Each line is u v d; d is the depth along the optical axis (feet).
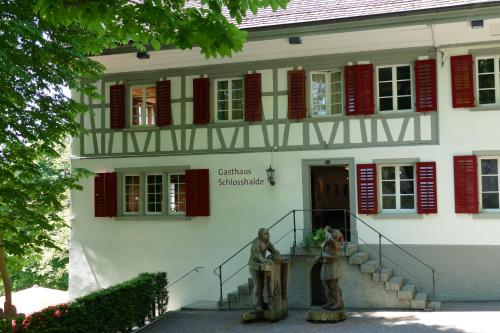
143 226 49.73
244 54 46.68
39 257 40.88
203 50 20.45
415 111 43.50
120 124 50.34
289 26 41.47
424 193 42.75
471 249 41.83
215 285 47.50
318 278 41.78
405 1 41.14
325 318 34.68
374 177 43.88
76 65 35.81
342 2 43.73
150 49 45.34
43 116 32.89
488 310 36.91
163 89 49.42
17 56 30.55
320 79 46.52
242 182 47.26
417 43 43.14
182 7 21.38
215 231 47.75
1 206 34.06
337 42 43.75
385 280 39.01
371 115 44.29
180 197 49.70
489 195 42.11
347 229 47.44
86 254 51.11
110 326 32.30
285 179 46.19
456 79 42.29
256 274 36.17
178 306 48.19
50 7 19.07
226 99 48.60
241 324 35.53
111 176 50.29
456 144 42.50
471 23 38.19
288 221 45.93
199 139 48.52
